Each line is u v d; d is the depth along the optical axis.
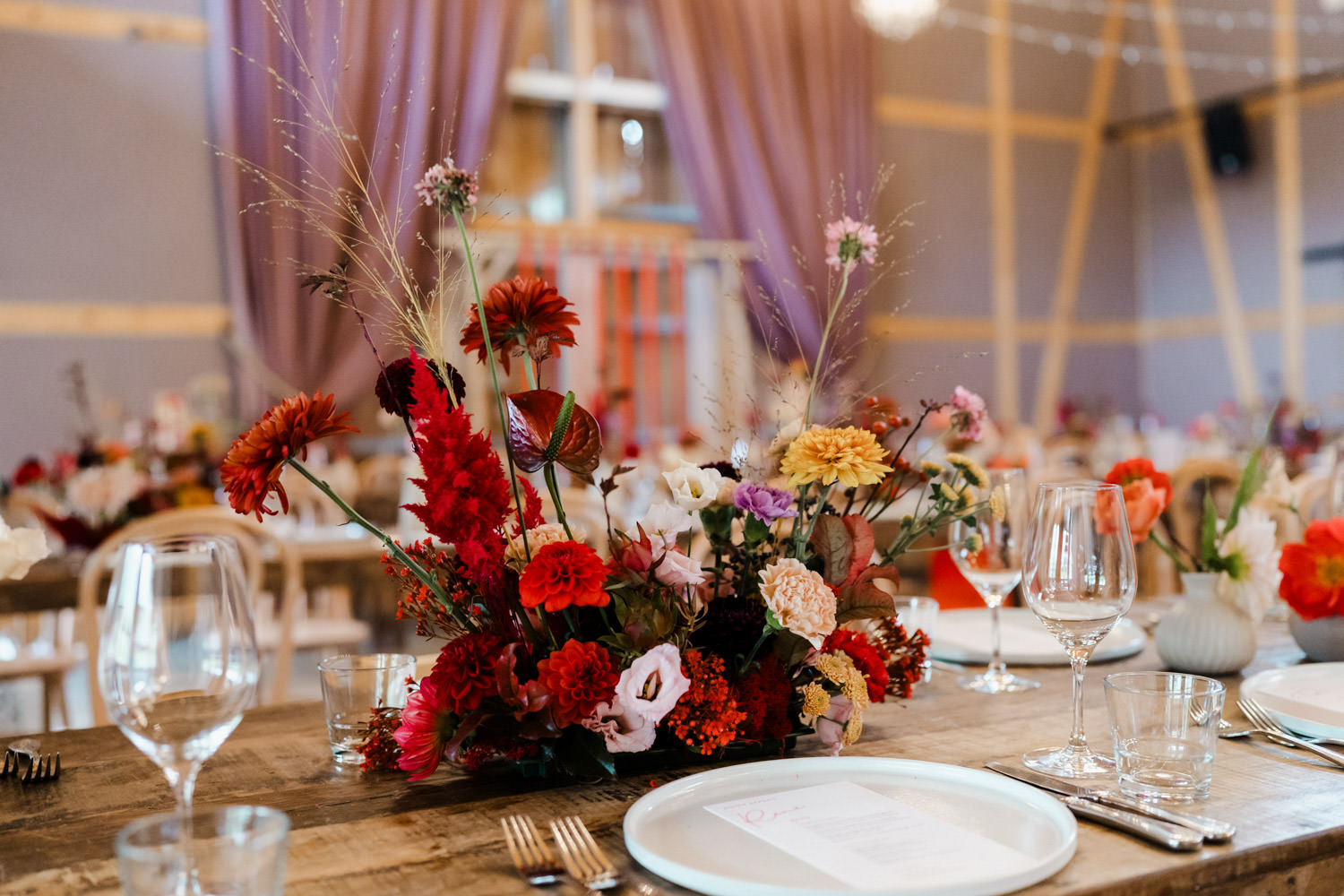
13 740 1.09
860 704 0.95
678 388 6.89
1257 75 7.86
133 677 0.67
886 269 1.18
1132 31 8.52
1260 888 0.75
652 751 0.95
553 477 0.94
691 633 0.93
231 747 1.06
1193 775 0.85
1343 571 1.27
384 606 3.17
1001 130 7.96
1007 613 1.62
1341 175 7.50
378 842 0.79
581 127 6.79
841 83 7.02
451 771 0.97
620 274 6.80
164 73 5.57
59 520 2.83
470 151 5.92
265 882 0.59
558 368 6.66
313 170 1.12
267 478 0.85
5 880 0.74
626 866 0.73
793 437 1.06
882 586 1.23
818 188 6.84
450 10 5.82
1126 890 0.69
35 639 3.44
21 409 5.29
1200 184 8.27
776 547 1.01
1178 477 2.83
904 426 1.10
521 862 0.72
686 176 6.71
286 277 5.52
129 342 5.49
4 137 5.30
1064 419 7.49
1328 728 0.96
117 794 0.92
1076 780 0.89
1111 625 0.95
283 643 2.34
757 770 0.88
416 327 0.95
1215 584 1.27
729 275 6.63
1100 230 8.45
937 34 7.68
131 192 5.51
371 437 5.80
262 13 5.40
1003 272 7.95
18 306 5.30
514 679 0.88
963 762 0.96
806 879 0.69
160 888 0.59
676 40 6.61
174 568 0.68
